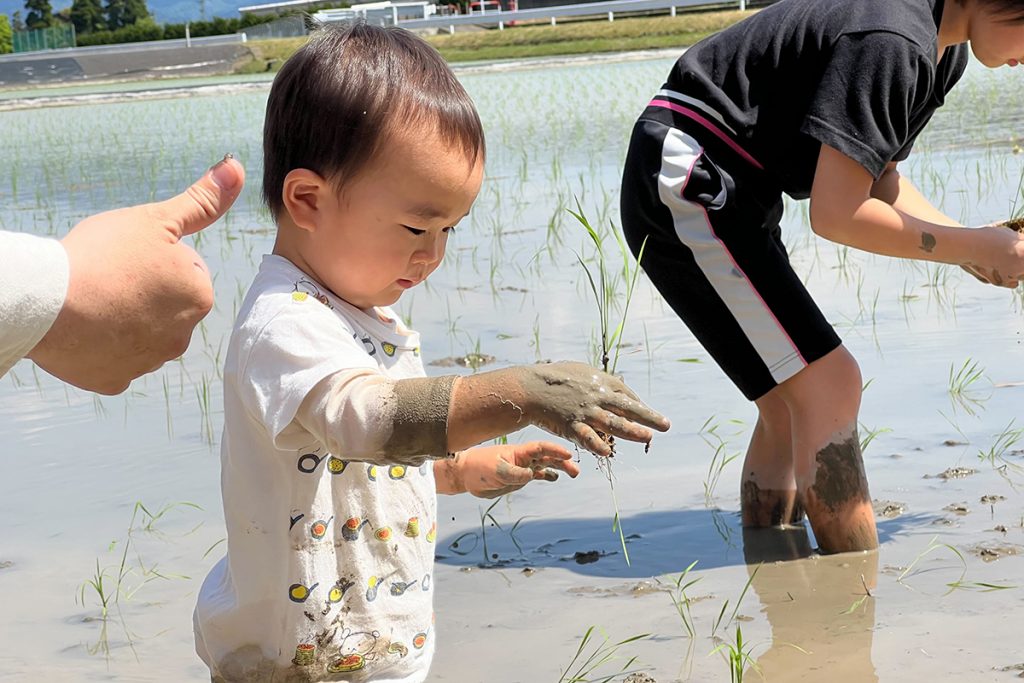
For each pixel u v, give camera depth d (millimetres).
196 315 1371
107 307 1301
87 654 2789
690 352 5066
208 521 3625
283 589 2080
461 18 43031
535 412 1793
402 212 2025
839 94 3080
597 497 3729
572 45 38875
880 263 6398
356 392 1848
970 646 2551
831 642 2625
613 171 10672
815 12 3211
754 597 2932
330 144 2002
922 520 3330
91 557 3395
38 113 27453
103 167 13797
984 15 3154
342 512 2092
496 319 5793
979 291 5699
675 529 3441
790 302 3252
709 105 3289
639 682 2484
